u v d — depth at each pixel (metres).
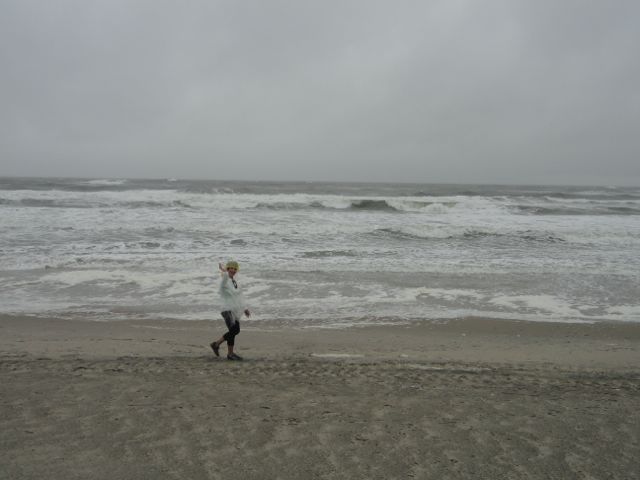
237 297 6.88
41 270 13.07
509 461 3.72
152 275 12.79
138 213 25.52
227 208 29.86
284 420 4.36
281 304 10.70
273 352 7.42
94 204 28.94
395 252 17.06
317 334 8.71
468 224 24.59
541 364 6.98
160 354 7.07
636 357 7.57
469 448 3.91
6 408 4.47
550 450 3.90
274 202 31.17
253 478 3.37
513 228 23.16
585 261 15.91
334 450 3.81
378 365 6.55
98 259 14.52
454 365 6.72
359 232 21.14
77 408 4.51
